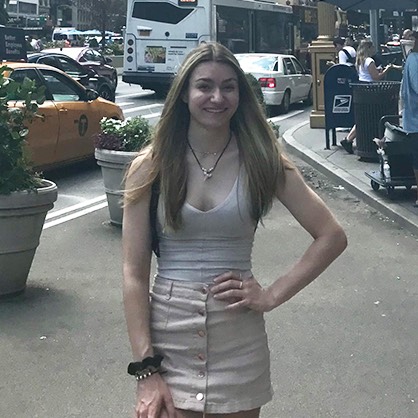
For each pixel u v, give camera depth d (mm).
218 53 2861
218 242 2842
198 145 2867
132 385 5172
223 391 2826
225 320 2828
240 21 28047
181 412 2824
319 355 5652
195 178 2838
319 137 16219
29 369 5406
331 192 11367
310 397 5000
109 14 64875
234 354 2852
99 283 7297
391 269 7762
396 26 38594
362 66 15156
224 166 2855
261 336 2922
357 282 7344
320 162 13070
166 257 2887
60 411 4812
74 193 11711
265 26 29844
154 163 2854
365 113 12570
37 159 11680
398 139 9883
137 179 2875
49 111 11781
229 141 2887
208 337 2830
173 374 2848
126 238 2887
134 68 26766
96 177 13055
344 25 27562
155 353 2867
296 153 14625
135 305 2848
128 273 2873
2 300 6730
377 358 5609
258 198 2834
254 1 28844
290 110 24172
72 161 12734
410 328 6203
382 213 10047
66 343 5855
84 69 24078
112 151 9102
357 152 12906
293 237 8961
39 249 8445
